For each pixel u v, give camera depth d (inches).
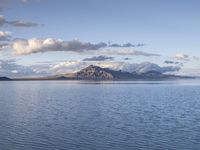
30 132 2445.9
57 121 2987.2
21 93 7687.0
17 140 2185.0
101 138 2235.5
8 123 2866.6
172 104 4744.1
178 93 7800.2
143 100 5502.0
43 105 4520.2
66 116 3331.7
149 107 4266.7
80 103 4859.7
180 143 2092.8
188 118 3184.1
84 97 6230.3
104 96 6540.4
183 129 2556.6
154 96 6550.2
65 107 4242.1
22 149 1961.1
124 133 2407.7
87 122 2935.5
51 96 6545.3
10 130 2527.1
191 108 4136.3
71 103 4845.0
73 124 2812.5
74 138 2239.2
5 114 3484.3
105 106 4397.1
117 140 2176.4
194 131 2471.7
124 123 2874.0
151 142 2117.4
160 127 2657.5
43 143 2105.1
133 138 2236.7
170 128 2615.7
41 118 3186.5
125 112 3693.4
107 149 1952.5
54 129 2571.4
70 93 7667.3
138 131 2481.5
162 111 3791.8
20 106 4365.2
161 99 5713.6
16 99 5669.3
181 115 3417.8
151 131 2476.6
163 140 2175.2
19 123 2861.7
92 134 2372.0
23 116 3324.3
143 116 3336.6
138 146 2020.2
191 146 2017.7
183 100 5526.6
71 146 2025.1
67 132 2440.9
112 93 7672.2
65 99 5674.2
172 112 3693.4
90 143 2100.1
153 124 2807.6
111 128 2608.3
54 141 2155.5
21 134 2373.3
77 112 3686.0
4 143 2105.1
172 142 2119.8
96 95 6889.8
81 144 2075.5
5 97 6210.6
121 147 2000.5
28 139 2212.1
